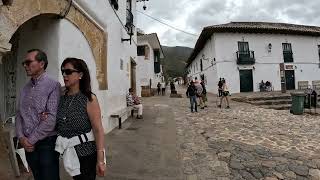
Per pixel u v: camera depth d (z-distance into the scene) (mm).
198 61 37562
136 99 11469
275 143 7594
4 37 3598
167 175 4863
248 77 26750
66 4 5184
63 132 2660
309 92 14828
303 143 7672
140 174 4859
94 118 2643
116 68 9719
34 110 2760
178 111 14102
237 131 9102
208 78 30469
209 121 11047
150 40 27938
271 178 5113
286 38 27984
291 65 27938
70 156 2604
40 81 2812
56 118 2711
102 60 7891
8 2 3625
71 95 2727
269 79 27188
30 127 2756
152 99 21984
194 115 12695
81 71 2707
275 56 27453
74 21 5746
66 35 5426
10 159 4004
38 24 5156
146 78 27281
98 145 2615
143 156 5895
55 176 2826
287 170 5527
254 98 19953
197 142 7461
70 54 5613
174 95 24453
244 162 5898
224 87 15750
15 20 3797
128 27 12172
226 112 13836
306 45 28766
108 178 4621
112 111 9086
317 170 5566
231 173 5289
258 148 6992
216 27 25562
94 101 2684
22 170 4203
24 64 2848
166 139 7535
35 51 2830
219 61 26219
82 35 6289
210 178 5004
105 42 8055
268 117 12492
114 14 9469
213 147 6992
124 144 6883
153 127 9359
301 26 30734
